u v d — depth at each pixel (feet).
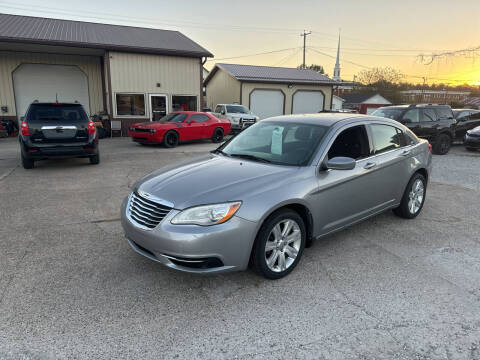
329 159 11.57
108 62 52.49
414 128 35.68
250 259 10.03
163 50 54.44
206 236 8.91
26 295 9.44
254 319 8.57
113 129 53.52
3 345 7.52
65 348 7.47
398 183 14.52
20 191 20.38
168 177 11.02
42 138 25.27
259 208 9.46
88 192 20.40
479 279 10.62
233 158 12.51
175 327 8.23
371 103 164.55
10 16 58.80
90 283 10.13
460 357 7.33
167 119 45.52
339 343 7.73
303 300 9.40
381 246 12.96
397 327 8.30
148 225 9.69
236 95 75.87
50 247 12.62
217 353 7.39
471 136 39.17
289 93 78.64
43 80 57.26
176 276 10.60
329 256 12.07
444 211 17.39
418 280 10.51
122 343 7.65
